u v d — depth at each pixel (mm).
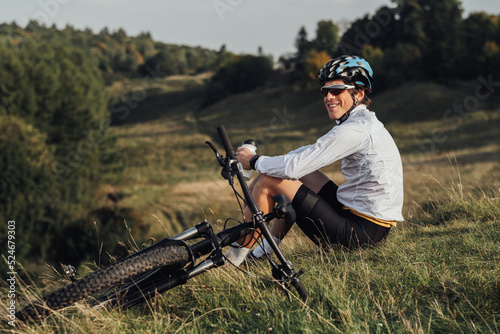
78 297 2221
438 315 2273
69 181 32875
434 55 74250
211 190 45031
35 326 2275
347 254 2977
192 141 71062
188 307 2580
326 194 3109
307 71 83312
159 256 2311
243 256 2918
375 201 2896
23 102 36781
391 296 2426
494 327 2162
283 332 2232
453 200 4625
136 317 2508
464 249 3053
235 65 98125
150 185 47875
